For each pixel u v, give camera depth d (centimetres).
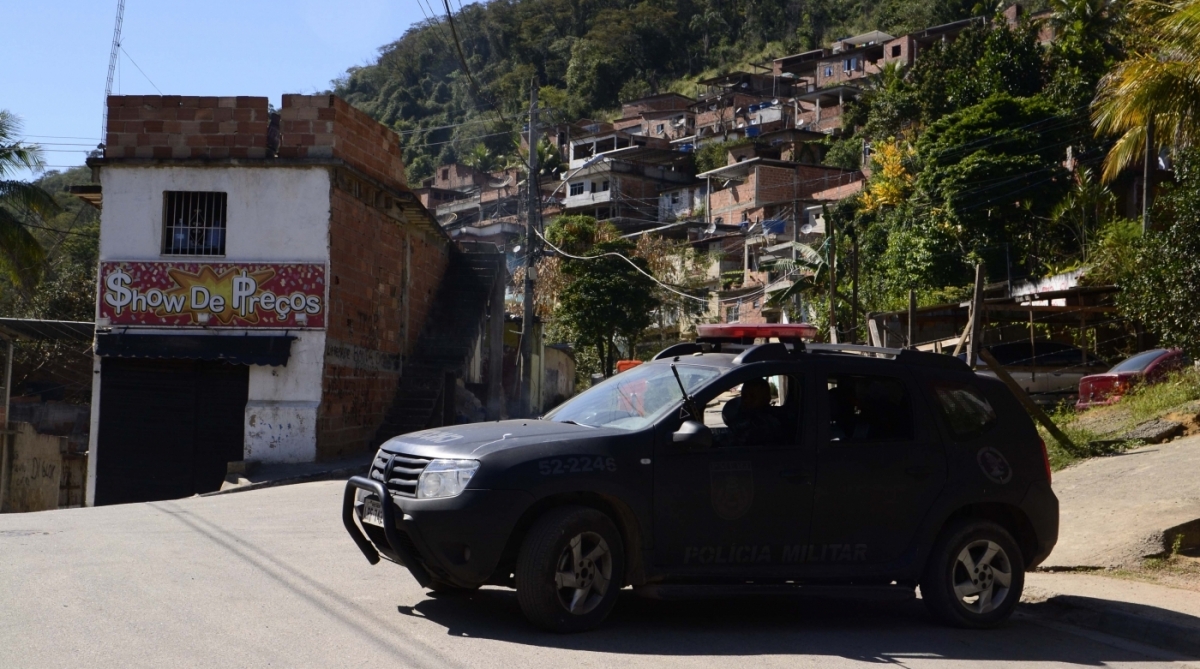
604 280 4541
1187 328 1581
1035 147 3788
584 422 665
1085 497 1059
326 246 1900
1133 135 1600
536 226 3353
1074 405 1895
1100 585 786
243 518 1090
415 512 575
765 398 659
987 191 3684
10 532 908
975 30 5275
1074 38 4578
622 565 596
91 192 2020
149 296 1872
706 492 612
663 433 614
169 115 1900
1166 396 1502
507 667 512
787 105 8244
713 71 10644
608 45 11075
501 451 581
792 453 636
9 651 502
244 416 1878
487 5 11169
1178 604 716
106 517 1075
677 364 689
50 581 673
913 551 656
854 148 6912
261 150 1903
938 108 5078
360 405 2075
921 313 2423
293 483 1686
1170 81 1280
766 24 11088
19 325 2089
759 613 699
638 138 8244
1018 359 2156
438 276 2647
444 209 7456
